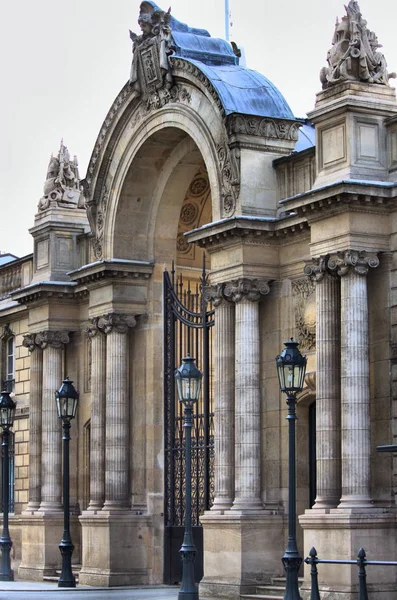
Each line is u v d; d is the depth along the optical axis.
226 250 46.09
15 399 66.44
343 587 39.03
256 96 46.97
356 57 41.50
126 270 54.41
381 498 40.06
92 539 54.22
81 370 59.94
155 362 54.31
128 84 53.09
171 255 55.34
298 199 41.75
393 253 40.75
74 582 50.94
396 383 40.00
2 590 49.81
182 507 52.12
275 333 45.56
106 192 55.31
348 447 39.97
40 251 61.62
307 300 44.50
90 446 57.31
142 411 54.38
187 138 52.50
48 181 61.69
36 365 61.47
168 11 51.12
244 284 45.25
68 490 50.62
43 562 58.81
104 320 54.94
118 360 54.50
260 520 44.41
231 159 46.03
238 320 45.53
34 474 60.97
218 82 47.16
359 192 40.12
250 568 44.16
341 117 41.22
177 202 55.19
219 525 45.12
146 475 53.94
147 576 53.22
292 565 34.88
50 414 59.91
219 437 46.06
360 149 40.97
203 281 51.25
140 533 53.44
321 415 41.19
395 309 40.38
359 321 40.38
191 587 40.19
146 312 54.88
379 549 39.25
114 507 53.62
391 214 40.97
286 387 35.78
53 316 60.22
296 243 45.06
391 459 39.84
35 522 59.56
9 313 66.62
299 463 44.72
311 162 44.88
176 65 49.94
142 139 52.97
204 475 49.69
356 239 40.47
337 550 39.47
